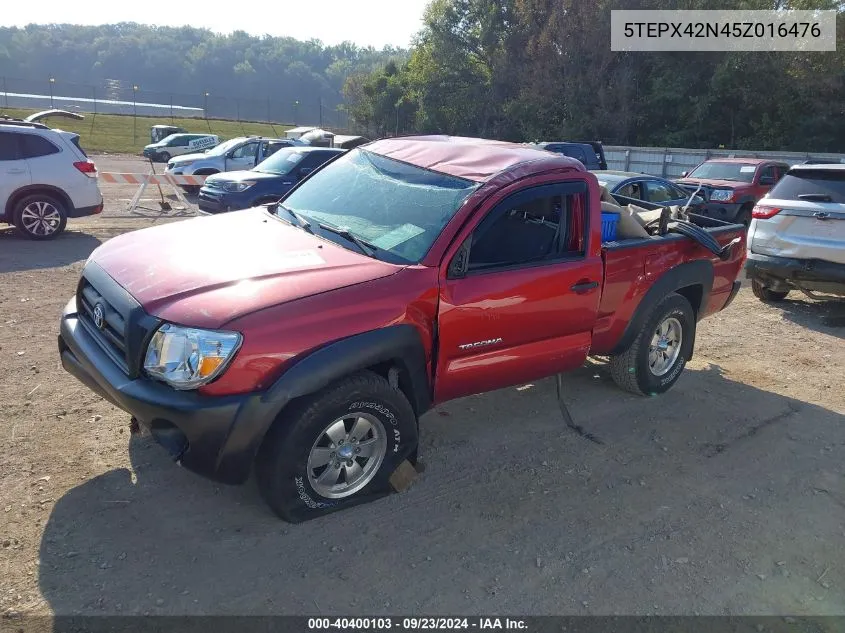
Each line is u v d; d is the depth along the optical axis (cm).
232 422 298
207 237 387
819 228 737
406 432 359
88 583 288
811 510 384
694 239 498
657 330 508
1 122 1027
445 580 306
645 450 442
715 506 382
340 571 308
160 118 5878
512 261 393
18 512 331
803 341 702
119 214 1371
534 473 404
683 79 3184
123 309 317
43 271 820
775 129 3008
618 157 2670
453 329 363
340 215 413
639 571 321
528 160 410
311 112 7888
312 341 312
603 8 3291
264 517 343
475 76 4241
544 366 426
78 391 468
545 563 322
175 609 278
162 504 347
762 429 485
